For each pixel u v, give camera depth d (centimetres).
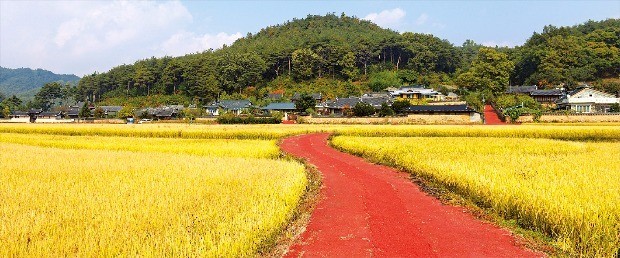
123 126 5641
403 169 2055
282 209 1059
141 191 1222
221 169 1770
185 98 12638
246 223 902
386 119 6831
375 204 1295
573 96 7844
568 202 1023
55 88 16038
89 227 845
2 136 4419
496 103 8169
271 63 13500
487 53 10419
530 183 1285
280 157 2731
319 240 930
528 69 12244
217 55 15362
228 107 9800
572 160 1994
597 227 880
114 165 1920
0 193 1198
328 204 1292
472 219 1122
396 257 825
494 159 2011
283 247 883
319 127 5400
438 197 1402
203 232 848
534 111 6562
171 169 1773
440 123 6725
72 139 4050
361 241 924
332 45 13438
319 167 2191
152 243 753
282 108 9019
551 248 891
